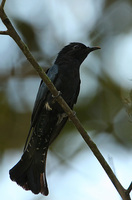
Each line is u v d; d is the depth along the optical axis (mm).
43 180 11055
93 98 14297
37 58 15453
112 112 14148
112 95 14281
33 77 15141
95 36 15992
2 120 14125
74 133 13883
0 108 14266
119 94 14008
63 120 11570
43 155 11266
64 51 12508
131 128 13938
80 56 12398
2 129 14047
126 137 13984
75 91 11938
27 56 9109
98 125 14070
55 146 13930
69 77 11688
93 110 14172
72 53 12297
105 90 14375
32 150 11258
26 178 11016
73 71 11859
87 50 12484
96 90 14430
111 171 9008
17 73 15164
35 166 11133
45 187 11008
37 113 11336
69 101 11859
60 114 11438
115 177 8852
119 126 14047
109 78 14539
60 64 11938
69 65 11922
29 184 10961
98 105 14242
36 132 11406
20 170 11023
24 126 14172
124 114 14031
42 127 11414
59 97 9570
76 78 11938
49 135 11461
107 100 14250
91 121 14070
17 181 10930
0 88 14711
